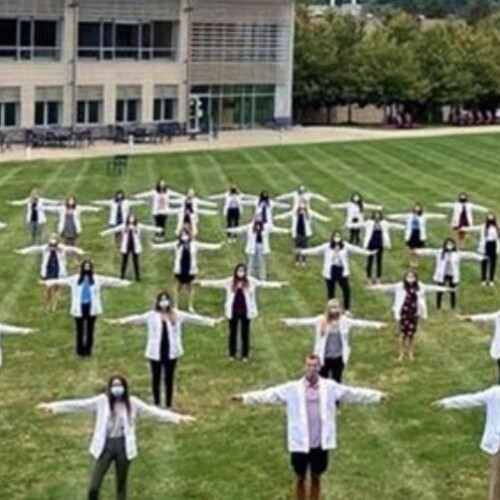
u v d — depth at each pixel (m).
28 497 23.55
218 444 26.64
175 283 41.53
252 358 33.69
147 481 24.41
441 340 36.34
